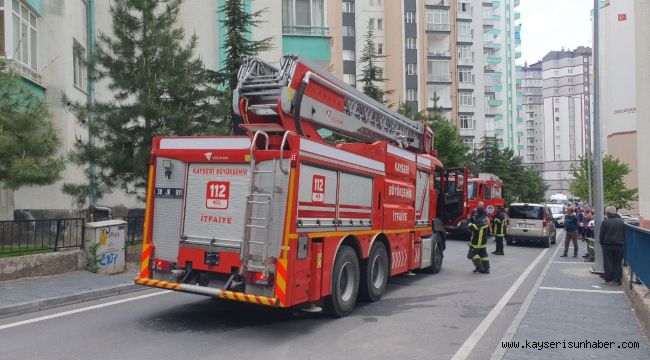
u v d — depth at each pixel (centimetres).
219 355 618
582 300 973
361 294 931
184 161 769
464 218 2208
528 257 1867
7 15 1328
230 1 1759
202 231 749
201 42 2056
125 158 1241
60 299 875
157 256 782
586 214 2641
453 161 3612
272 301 675
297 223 698
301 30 2227
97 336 690
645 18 1747
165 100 1298
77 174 1588
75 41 1652
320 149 748
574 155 12212
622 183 4094
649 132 1753
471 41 7094
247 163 725
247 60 879
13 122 920
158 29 1313
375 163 936
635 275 978
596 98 1417
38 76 1488
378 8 5453
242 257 698
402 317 841
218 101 1393
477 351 657
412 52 5597
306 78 850
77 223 1139
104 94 1808
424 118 3541
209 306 880
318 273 750
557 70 12394
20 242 1048
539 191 6806
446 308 917
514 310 907
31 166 912
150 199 788
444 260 1673
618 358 612
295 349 650
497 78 8894
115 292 977
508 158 5650
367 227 909
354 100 1019
